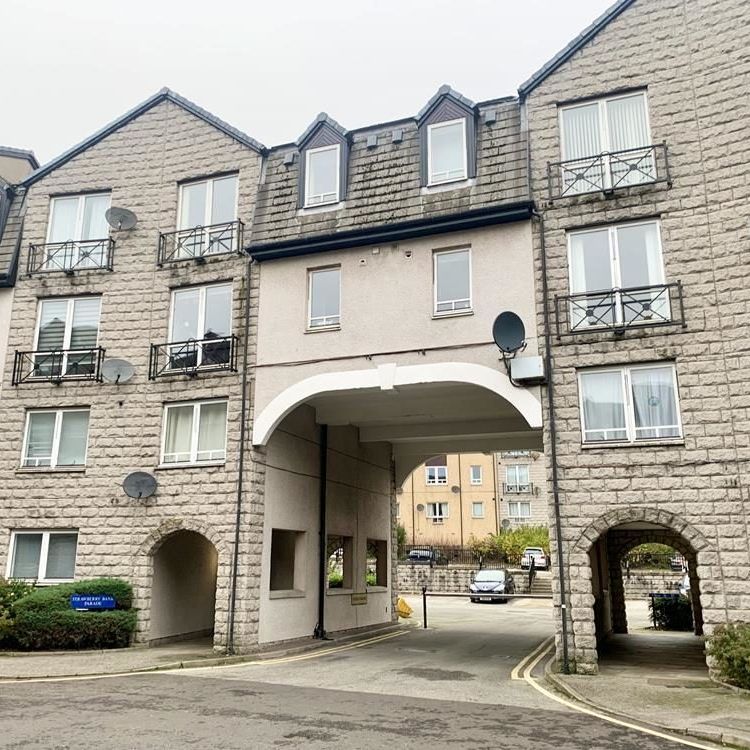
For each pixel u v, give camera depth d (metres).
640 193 13.94
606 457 13.05
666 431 12.96
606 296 13.76
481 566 40.12
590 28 15.09
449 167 15.81
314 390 15.59
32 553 17.02
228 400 16.38
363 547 21.06
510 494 52.16
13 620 14.47
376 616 21.66
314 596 17.91
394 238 15.65
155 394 17.05
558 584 12.83
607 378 13.57
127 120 19.17
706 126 13.73
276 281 16.66
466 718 9.02
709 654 11.62
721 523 12.12
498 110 15.75
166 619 16.78
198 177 18.23
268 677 12.24
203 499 15.98
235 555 15.36
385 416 18.53
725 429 12.41
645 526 20.52
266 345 16.34
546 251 14.39
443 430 20.28
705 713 9.11
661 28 14.58
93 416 17.30
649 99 14.34
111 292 18.05
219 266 17.31
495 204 14.77
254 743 7.50
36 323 18.38
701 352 12.84
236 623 14.97
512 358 13.94
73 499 16.91
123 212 18.09
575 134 14.97
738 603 11.75
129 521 16.42
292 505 17.23
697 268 13.23
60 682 11.53
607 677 12.02
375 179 16.36
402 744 7.58
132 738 7.63
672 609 22.73
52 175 19.33
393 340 15.20
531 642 18.20
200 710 9.19
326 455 19.03
